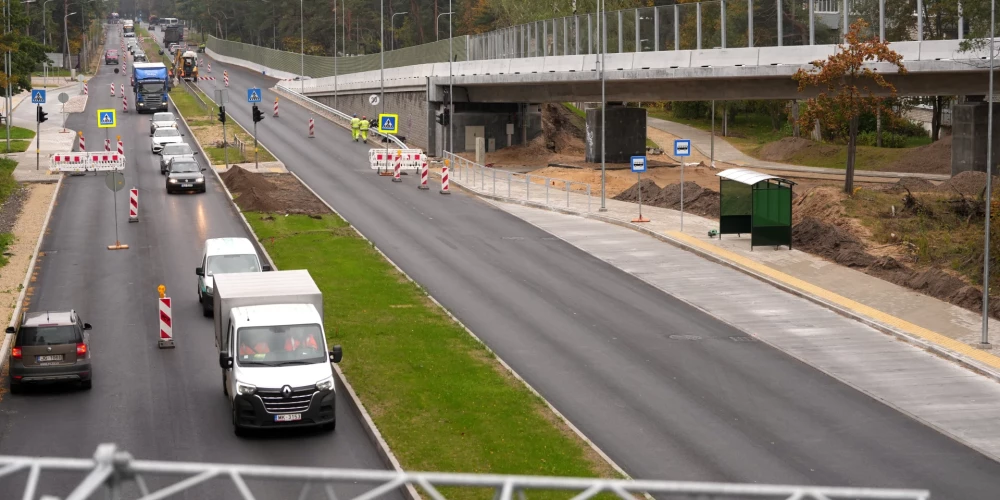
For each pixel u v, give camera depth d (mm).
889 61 50844
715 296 35250
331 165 66875
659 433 22469
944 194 49188
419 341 28766
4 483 19250
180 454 20797
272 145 74812
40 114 61406
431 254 41469
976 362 27547
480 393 24328
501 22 133750
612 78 66562
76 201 51594
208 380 25859
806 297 34969
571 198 56875
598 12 67438
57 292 34688
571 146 89625
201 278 32625
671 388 25672
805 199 50688
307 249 41156
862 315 32406
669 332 30844
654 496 18859
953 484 19844
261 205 49750
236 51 166250
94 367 26891
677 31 65938
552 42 77625
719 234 44594
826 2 59281
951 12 53625
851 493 8828
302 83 117312
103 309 32719
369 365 26359
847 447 21766
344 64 120438
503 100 78812
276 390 21422
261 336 22422
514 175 68250
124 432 22078
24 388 24859
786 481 19844
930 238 42969
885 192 52031
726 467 20516
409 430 21734
